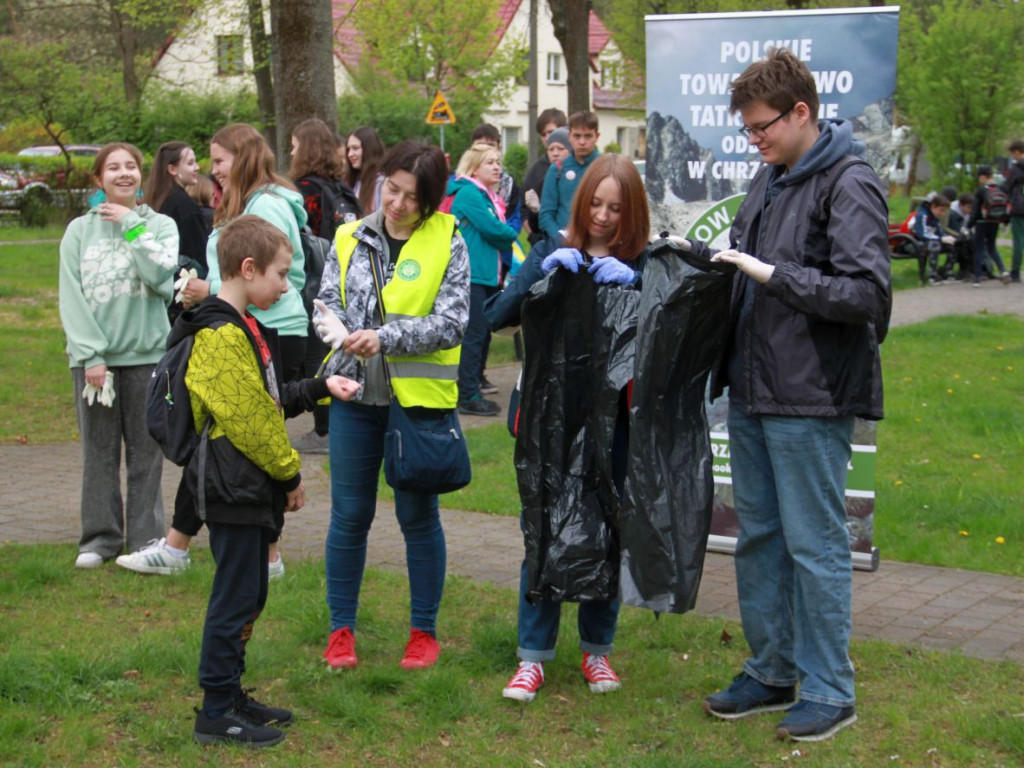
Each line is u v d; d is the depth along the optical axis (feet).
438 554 15.35
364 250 14.93
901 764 12.63
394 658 15.62
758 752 12.98
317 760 12.80
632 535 13.20
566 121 36.47
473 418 32.55
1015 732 12.92
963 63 104.78
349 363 14.67
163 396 12.92
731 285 13.09
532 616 14.39
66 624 16.57
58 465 27.09
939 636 16.58
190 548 20.38
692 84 19.13
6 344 42.78
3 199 99.14
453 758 12.92
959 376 38.37
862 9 17.75
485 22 139.74
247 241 13.19
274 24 34.88
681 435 13.52
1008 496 24.38
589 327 13.80
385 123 131.44
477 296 32.24
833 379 12.85
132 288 18.76
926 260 69.15
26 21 132.36
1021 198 66.44
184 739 13.07
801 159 13.06
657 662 15.46
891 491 24.67
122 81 123.65
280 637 16.16
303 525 22.39
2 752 12.51
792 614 14.02
